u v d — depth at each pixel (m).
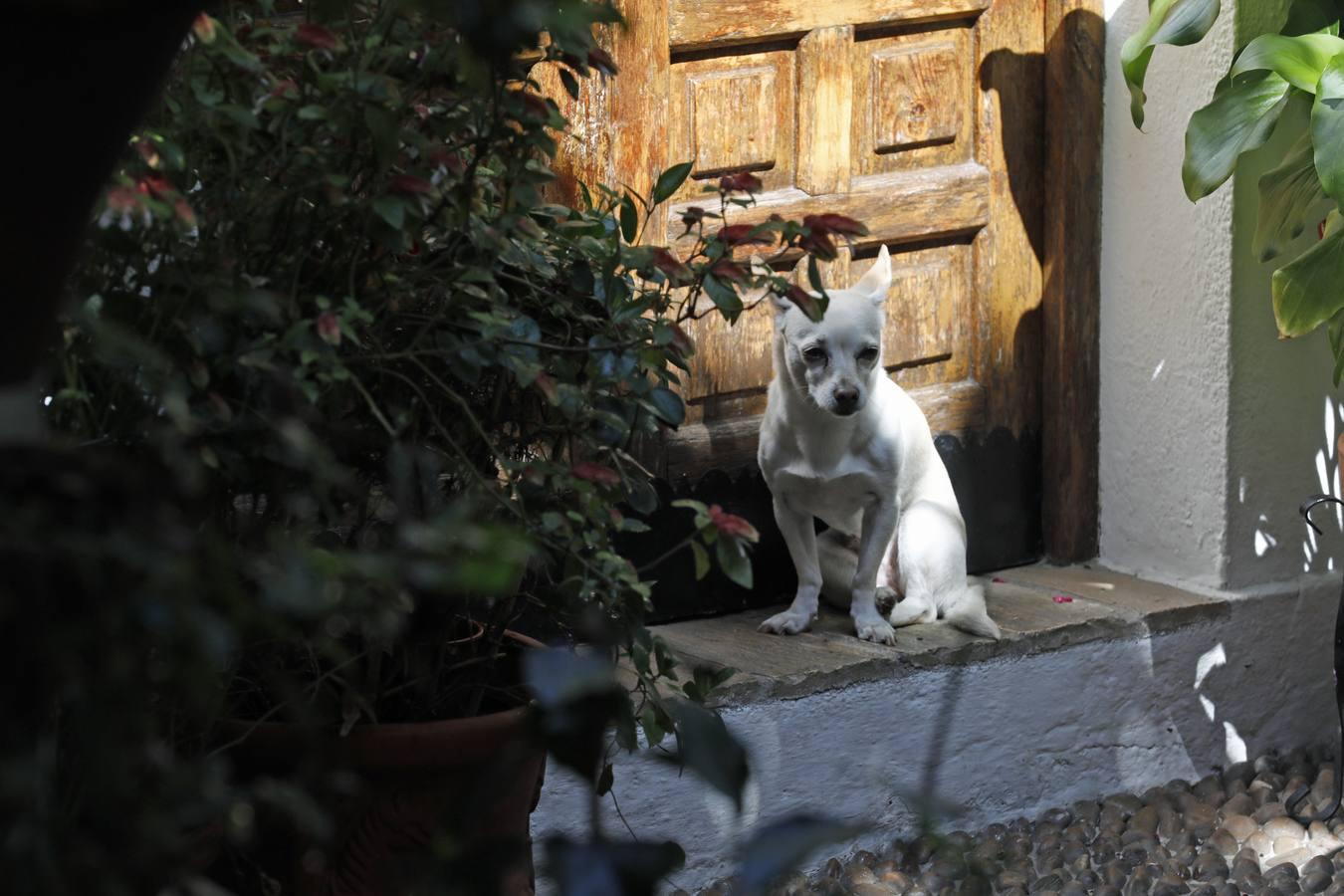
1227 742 3.77
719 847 3.09
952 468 3.88
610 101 3.28
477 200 1.99
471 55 1.66
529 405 2.23
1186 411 3.76
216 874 1.99
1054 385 3.94
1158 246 3.76
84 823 1.01
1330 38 3.11
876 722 3.25
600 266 2.16
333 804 1.96
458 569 1.01
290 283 1.82
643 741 2.91
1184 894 3.09
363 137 1.79
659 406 2.11
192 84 1.62
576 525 2.04
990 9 3.74
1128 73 3.35
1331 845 3.35
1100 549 4.01
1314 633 3.87
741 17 3.43
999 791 3.44
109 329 1.22
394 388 2.02
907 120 3.72
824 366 3.17
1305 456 3.82
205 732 1.69
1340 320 3.29
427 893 0.94
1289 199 3.37
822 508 3.42
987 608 3.61
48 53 0.88
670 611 3.52
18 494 0.82
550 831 2.91
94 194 0.97
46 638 0.81
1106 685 3.56
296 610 1.04
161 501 0.96
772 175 3.59
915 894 3.08
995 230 3.85
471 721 2.00
